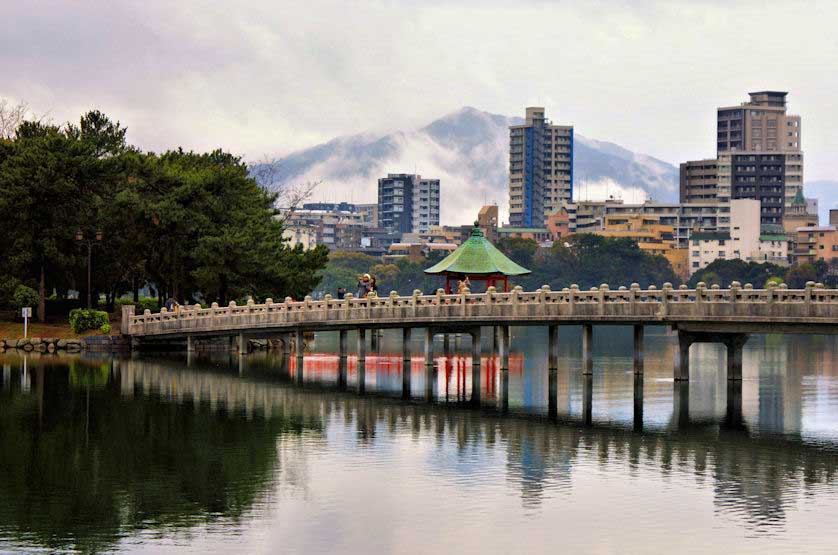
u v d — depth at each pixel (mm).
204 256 108625
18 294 109875
